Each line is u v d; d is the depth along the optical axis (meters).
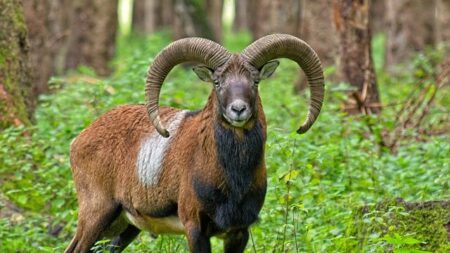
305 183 18.14
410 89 32.31
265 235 17.22
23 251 18.17
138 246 17.61
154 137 16.62
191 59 15.87
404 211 16.52
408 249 14.59
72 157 17.77
